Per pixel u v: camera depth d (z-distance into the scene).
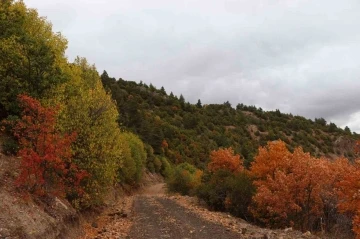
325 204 19.38
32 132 12.22
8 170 12.29
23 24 17.27
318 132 180.50
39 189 12.11
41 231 10.09
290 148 129.88
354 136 177.38
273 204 19.64
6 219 9.27
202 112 194.38
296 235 14.16
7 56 15.09
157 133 95.62
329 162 21.20
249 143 144.38
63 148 12.64
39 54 16.12
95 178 17.70
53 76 16.39
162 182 76.25
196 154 108.94
